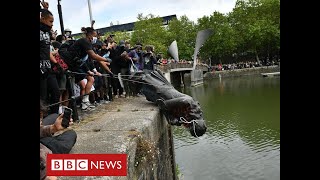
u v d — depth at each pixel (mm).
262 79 50438
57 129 3535
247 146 16141
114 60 10008
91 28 6723
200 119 7227
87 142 4770
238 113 24422
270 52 68438
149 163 5453
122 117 6711
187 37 70625
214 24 69062
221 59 72375
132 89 10320
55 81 5695
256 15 70062
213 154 15523
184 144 17391
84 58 6777
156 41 59844
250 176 12836
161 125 7688
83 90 7602
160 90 7840
